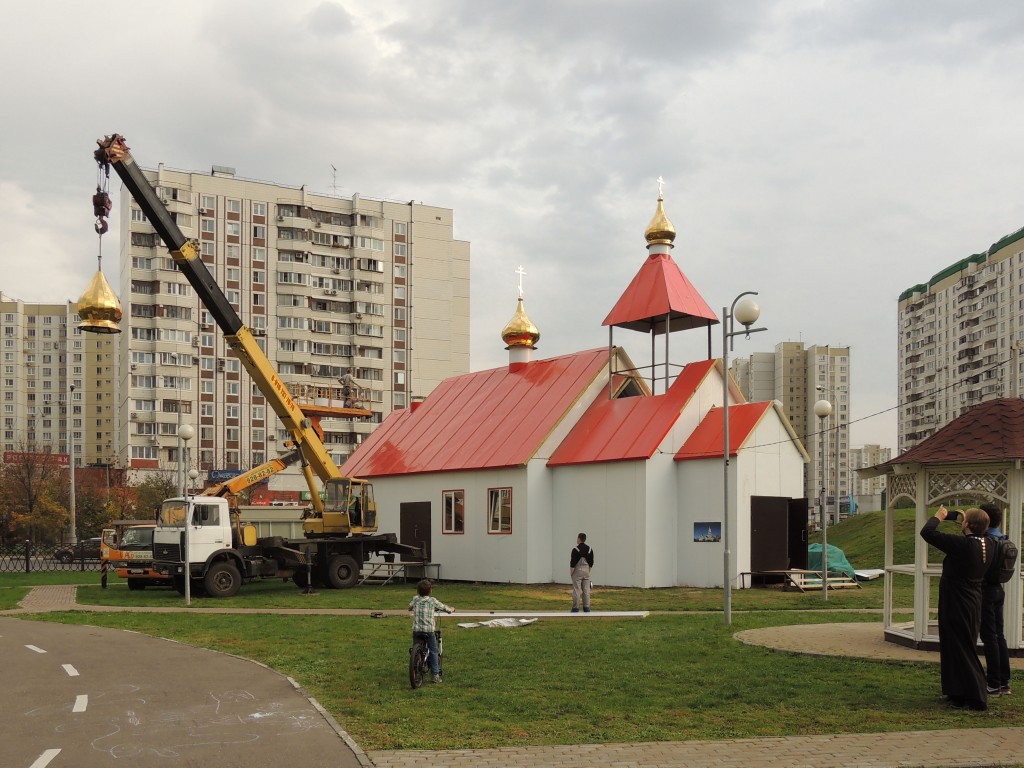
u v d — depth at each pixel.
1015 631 13.61
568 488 33.56
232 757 8.71
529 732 9.59
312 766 8.37
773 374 151.25
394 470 39.28
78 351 154.88
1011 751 8.73
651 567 30.91
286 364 94.88
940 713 10.34
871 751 8.77
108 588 32.16
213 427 90.81
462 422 39.38
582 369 36.50
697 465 31.33
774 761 8.45
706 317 34.44
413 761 8.48
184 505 28.00
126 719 10.41
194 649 16.12
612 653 14.69
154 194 26.17
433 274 103.38
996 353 122.69
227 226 93.00
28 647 16.59
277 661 14.51
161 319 88.94
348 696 11.53
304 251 96.25
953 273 133.50
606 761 8.47
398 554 35.78
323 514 32.50
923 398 142.12
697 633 17.19
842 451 144.25
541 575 33.47
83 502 70.38
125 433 91.56
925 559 14.52
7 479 72.19
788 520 31.53
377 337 99.31
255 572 29.28
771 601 25.31
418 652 12.05
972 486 14.03
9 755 8.85
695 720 10.09
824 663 13.39
